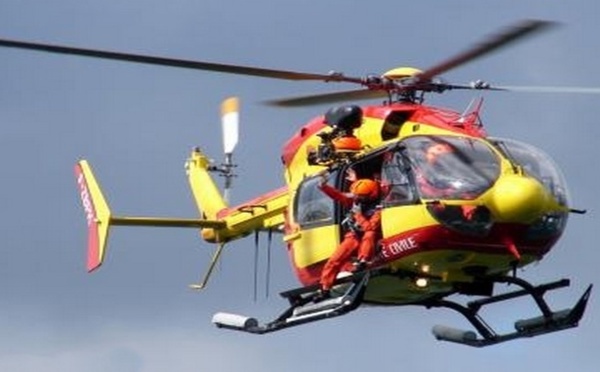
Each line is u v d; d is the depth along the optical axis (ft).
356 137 350.84
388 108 349.82
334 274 347.36
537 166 340.39
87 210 413.59
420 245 336.08
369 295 357.41
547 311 353.51
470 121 345.72
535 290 352.28
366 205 344.08
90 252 408.67
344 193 347.15
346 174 349.41
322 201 355.77
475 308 363.56
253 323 369.50
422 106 351.05
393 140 343.87
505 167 334.24
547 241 339.98
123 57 341.82
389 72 359.25
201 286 416.87
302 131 369.09
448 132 342.23
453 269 343.67
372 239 342.03
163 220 407.44
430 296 358.64
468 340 369.30
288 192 372.38
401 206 337.52
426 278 345.72
